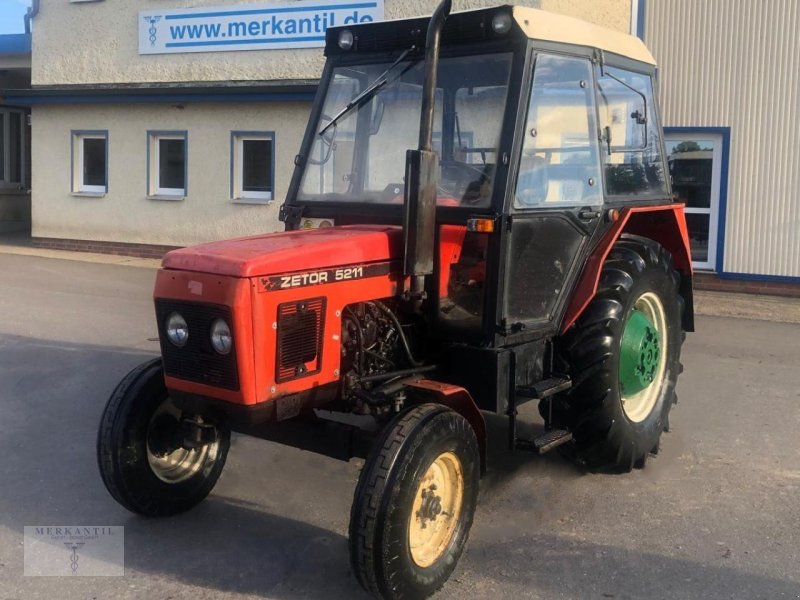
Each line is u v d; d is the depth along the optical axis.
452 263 4.12
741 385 7.00
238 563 3.92
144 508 4.22
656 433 5.05
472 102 4.06
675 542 4.15
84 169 15.13
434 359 4.18
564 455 4.83
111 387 6.66
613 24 11.63
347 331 3.79
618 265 4.69
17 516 4.37
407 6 12.44
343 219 4.38
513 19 3.91
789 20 11.02
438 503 3.61
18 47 16.36
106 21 14.50
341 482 4.89
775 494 4.75
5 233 17.78
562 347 4.50
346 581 3.78
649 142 5.18
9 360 7.43
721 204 11.60
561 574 3.84
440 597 3.63
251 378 3.41
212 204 13.88
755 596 3.63
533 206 4.08
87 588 3.68
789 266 11.38
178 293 3.54
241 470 5.05
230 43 13.59
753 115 11.34
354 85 4.48
